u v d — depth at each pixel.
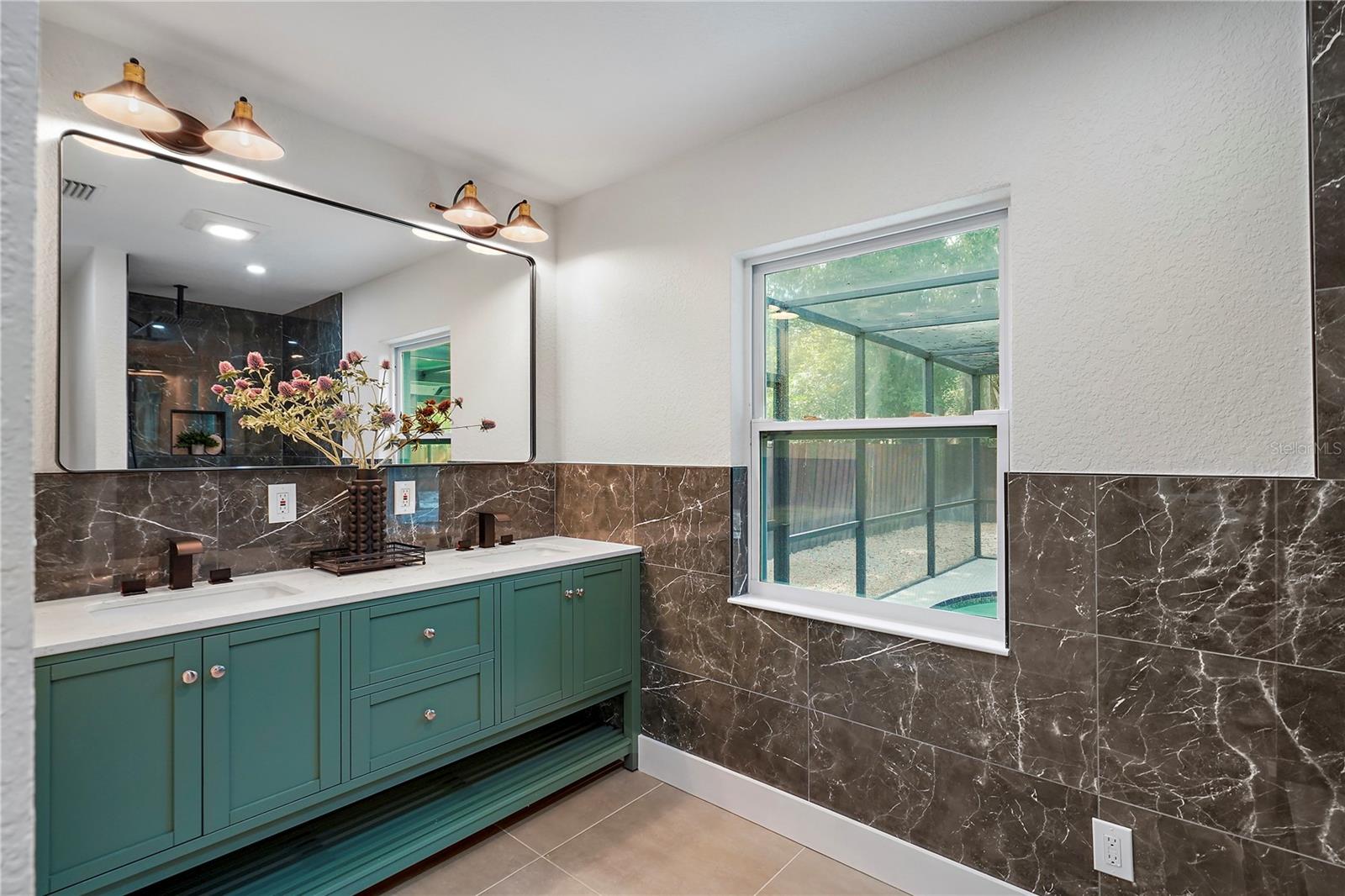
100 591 1.97
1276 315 1.57
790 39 1.99
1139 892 1.72
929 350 2.23
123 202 2.01
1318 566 1.51
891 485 2.29
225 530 2.22
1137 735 1.73
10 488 0.26
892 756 2.14
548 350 3.22
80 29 1.92
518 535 3.09
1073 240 1.84
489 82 2.21
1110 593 1.77
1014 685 1.92
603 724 3.01
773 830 2.40
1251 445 1.60
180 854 1.66
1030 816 1.89
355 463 2.53
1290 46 1.56
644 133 2.56
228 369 2.22
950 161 2.05
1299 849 1.53
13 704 0.26
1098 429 1.80
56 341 1.89
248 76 2.16
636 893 2.06
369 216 2.56
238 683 1.76
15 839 0.26
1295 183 1.55
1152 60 1.73
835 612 2.36
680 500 2.73
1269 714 1.57
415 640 2.13
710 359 2.64
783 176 2.43
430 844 2.13
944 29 1.96
